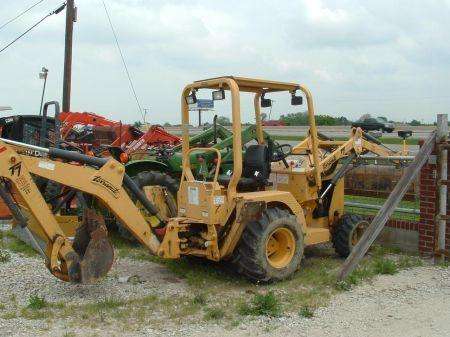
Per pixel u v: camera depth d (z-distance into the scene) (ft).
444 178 25.34
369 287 21.72
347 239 26.78
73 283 20.58
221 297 20.65
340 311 18.99
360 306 19.49
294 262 22.93
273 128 158.40
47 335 16.49
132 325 17.54
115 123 44.45
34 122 36.73
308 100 24.70
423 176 26.35
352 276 22.38
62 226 23.50
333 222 27.45
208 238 22.13
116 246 28.81
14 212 19.61
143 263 25.59
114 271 24.06
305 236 23.95
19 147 19.53
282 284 22.33
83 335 16.56
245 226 22.00
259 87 24.18
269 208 22.90
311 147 26.50
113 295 20.63
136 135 40.45
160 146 36.24
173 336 16.69
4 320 17.72
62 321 17.78
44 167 19.39
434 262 25.43
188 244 22.89
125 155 30.96
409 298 20.36
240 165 21.93
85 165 21.18
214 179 22.03
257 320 18.08
